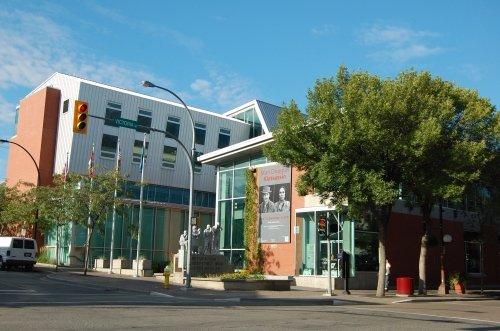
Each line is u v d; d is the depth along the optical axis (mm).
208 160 41094
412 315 17188
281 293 24562
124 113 48969
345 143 22469
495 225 32500
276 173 35656
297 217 33781
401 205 33562
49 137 48531
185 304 18266
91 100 47219
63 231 45406
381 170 23250
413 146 22656
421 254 28312
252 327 11977
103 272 38219
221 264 31438
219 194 40906
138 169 49250
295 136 24312
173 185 51562
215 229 33406
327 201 31359
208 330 11250
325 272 31500
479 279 39750
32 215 41812
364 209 25453
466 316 17578
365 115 22922
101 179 34656
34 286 23844
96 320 12445
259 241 35781
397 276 32281
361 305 21422
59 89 49531
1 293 19578
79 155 46062
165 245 49281
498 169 28422
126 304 17078
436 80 25828
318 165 23578
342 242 31125
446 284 30422
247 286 25719
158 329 11141
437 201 29453
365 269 30812
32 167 48906
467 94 26859
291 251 33594
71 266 43594
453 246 37562
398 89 23266
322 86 24172
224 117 54781
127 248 46719
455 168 24281
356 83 23500
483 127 26328
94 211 34281
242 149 37656
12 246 37312
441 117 23656
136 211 48062
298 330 11680
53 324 11469
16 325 11172
